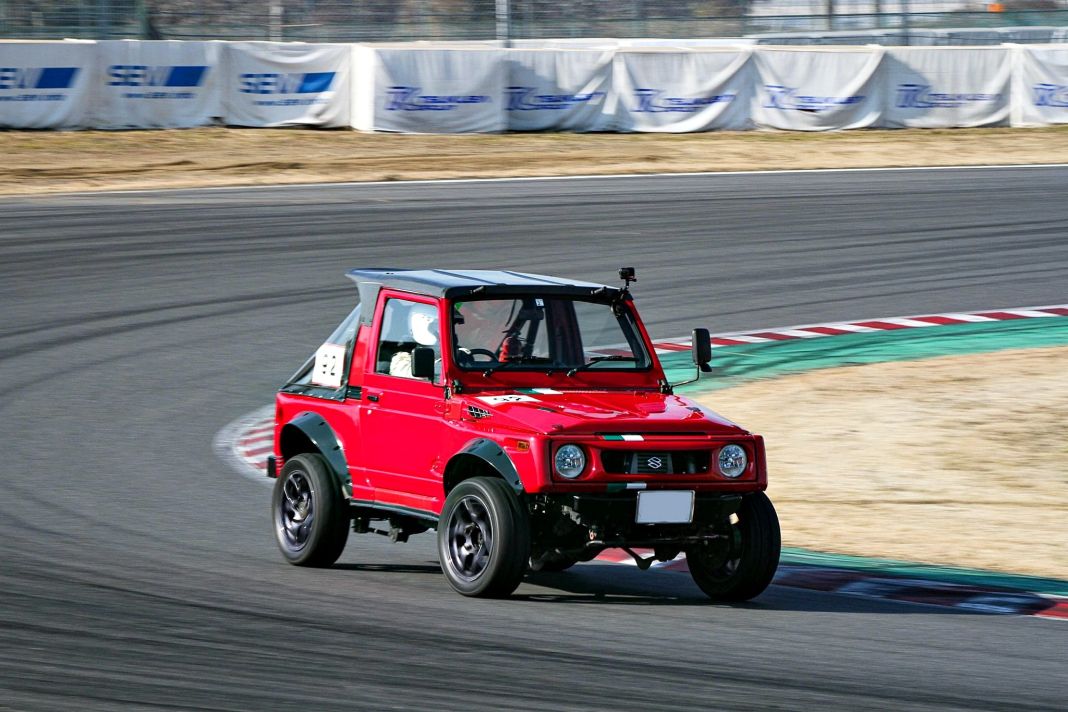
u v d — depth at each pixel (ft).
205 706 46.14
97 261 167.84
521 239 183.62
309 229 188.03
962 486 90.84
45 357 127.54
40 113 247.91
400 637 55.93
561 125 270.26
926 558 75.66
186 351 130.82
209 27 303.27
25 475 91.61
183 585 65.21
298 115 263.70
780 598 66.95
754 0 351.87
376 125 261.24
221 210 200.23
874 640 58.54
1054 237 192.65
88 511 82.64
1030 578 71.72
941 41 349.82
